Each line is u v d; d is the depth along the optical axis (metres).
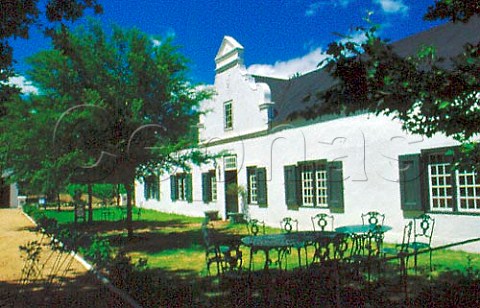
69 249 8.79
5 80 11.67
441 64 10.16
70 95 12.09
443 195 10.65
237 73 18.30
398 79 3.71
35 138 11.55
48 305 6.45
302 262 9.12
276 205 15.98
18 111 12.27
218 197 19.89
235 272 7.23
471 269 7.00
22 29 7.13
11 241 14.41
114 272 7.05
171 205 25.08
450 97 3.75
